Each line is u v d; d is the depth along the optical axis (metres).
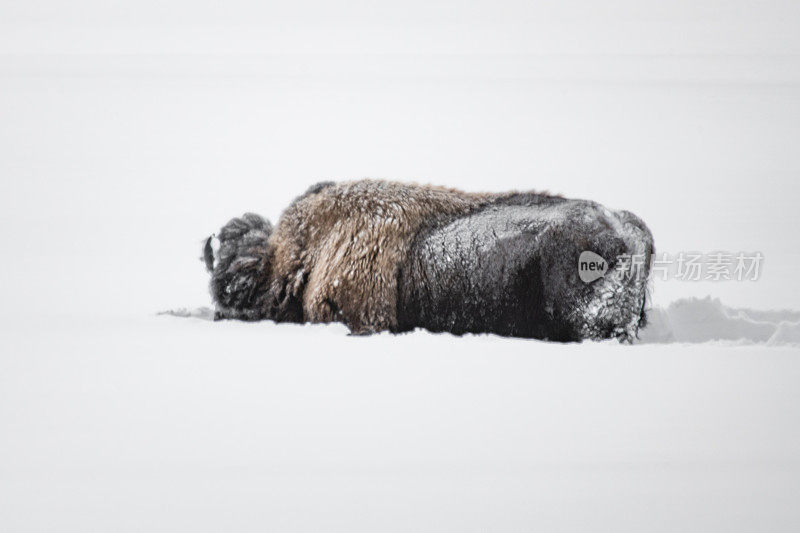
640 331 39.69
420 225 37.19
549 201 37.66
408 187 38.50
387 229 37.12
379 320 36.84
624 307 36.34
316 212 38.75
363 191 38.44
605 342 36.25
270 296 39.34
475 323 36.66
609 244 36.19
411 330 37.16
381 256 36.91
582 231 36.12
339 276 37.12
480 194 38.62
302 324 38.78
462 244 36.56
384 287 36.81
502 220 36.84
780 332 38.06
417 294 36.75
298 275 38.53
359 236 37.22
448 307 36.66
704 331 40.44
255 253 39.75
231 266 39.91
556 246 36.00
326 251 37.84
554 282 36.03
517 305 36.25
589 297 36.06
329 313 37.44
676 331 40.47
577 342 36.19
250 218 41.69
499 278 36.25
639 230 36.84
